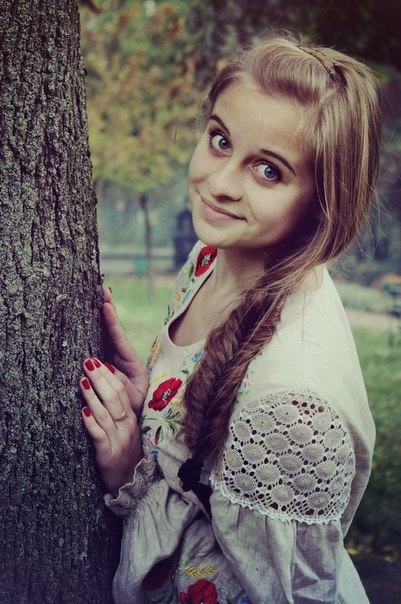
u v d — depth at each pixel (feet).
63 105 5.34
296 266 5.04
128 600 5.58
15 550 5.38
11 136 5.16
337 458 4.83
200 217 5.04
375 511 15.07
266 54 4.85
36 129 5.23
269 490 4.82
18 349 5.27
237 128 4.79
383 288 64.59
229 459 4.90
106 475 5.62
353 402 5.02
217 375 5.05
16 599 5.43
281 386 4.76
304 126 4.70
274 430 4.75
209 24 24.09
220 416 4.95
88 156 5.64
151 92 45.24
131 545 5.47
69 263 5.45
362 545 13.67
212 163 4.97
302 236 5.20
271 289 5.06
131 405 5.79
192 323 5.87
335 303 5.51
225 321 5.15
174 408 5.49
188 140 48.73
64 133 5.36
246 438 4.82
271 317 5.03
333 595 5.10
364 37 19.54
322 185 4.86
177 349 5.71
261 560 4.96
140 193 64.75
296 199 4.90
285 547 4.85
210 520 5.33
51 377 5.39
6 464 5.30
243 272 5.49
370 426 5.32
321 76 4.77
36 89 5.21
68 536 5.54
